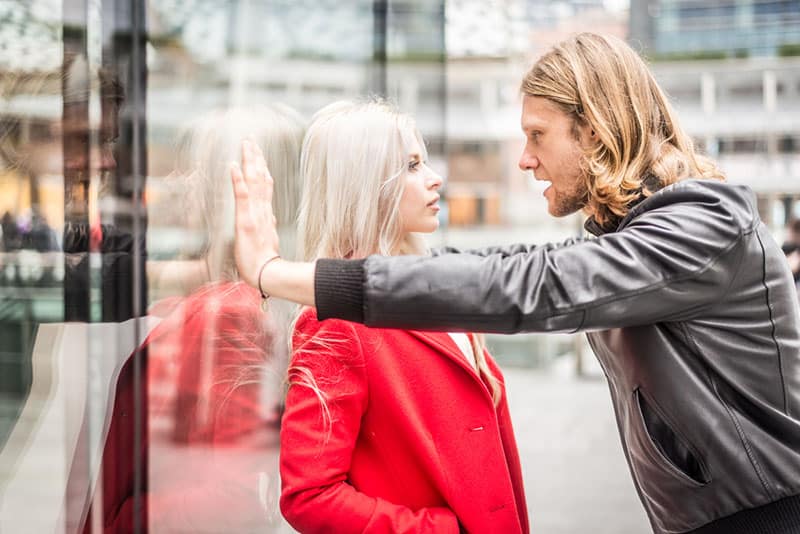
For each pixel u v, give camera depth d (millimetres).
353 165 1032
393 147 1040
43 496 877
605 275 820
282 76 1892
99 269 917
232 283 1299
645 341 938
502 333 821
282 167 1485
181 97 1190
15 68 841
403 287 799
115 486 947
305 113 1994
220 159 1301
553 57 1020
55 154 875
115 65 945
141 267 983
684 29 4594
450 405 1018
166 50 1142
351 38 2184
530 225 5656
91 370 914
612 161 981
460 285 800
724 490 931
